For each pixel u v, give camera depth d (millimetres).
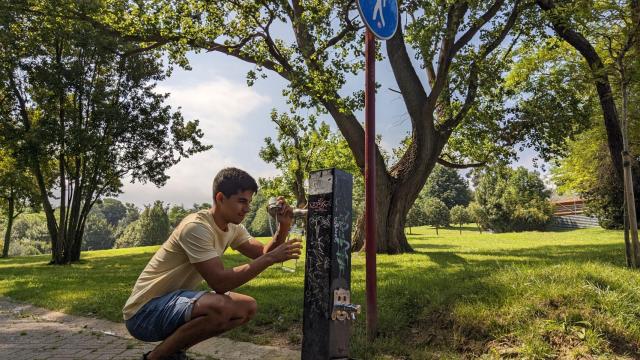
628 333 3590
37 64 18812
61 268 17016
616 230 26953
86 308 6551
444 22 11992
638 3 6852
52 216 21750
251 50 14828
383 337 4172
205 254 2715
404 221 14523
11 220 33500
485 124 15625
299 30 13891
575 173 27031
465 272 6664
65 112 20828
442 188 86750
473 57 13422
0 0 14648
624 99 6859
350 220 3145
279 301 5734
